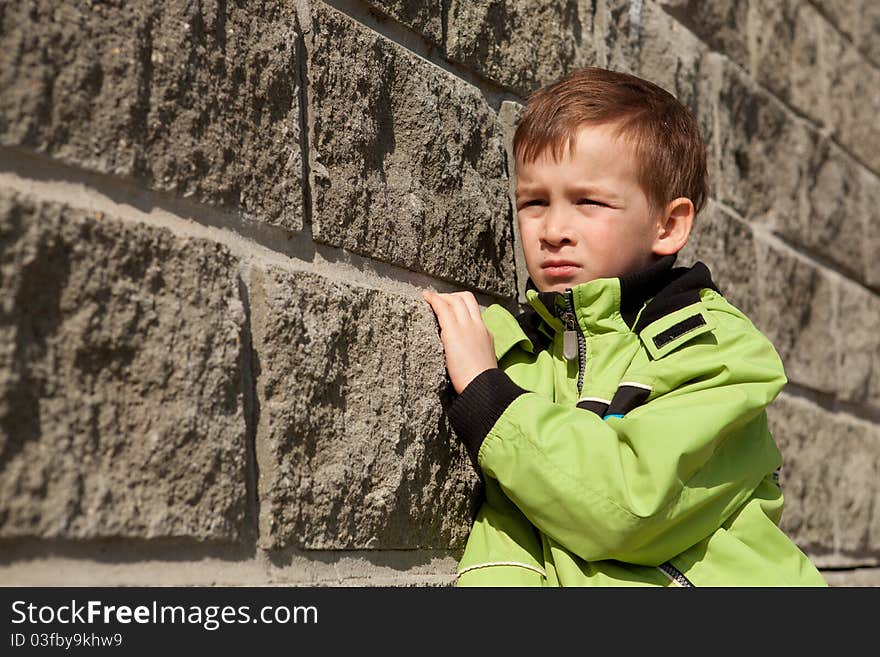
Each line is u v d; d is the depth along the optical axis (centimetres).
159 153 209
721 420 254
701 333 274
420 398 269
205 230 219
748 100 514
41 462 178
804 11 591
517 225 337
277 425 225
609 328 279
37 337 181
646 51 432
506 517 281
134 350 197
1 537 172
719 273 462
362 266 265
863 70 665
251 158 232
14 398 175
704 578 264
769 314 509
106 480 188
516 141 297
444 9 314
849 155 634
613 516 243
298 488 228
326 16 261
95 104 197
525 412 254
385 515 252
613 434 248
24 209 181
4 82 182
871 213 656
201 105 220
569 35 376
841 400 582
